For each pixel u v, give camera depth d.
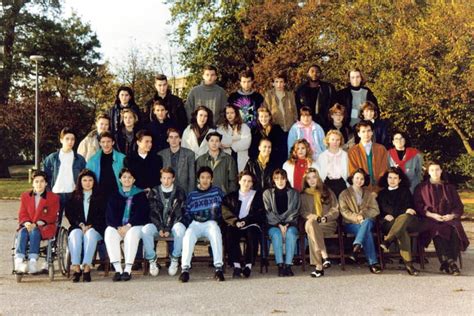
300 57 26.80
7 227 14.59
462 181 28.41
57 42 43.38
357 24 23.77
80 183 8.34
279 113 10.26
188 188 9.12
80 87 42.72
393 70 20.78
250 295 6.88
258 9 29.03
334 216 8.72
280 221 8.51
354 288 7.30
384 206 8.81
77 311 6.07
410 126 24.20
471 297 6.72
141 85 38.94
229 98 10.42
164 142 9.64
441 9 20.58
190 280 8.01
